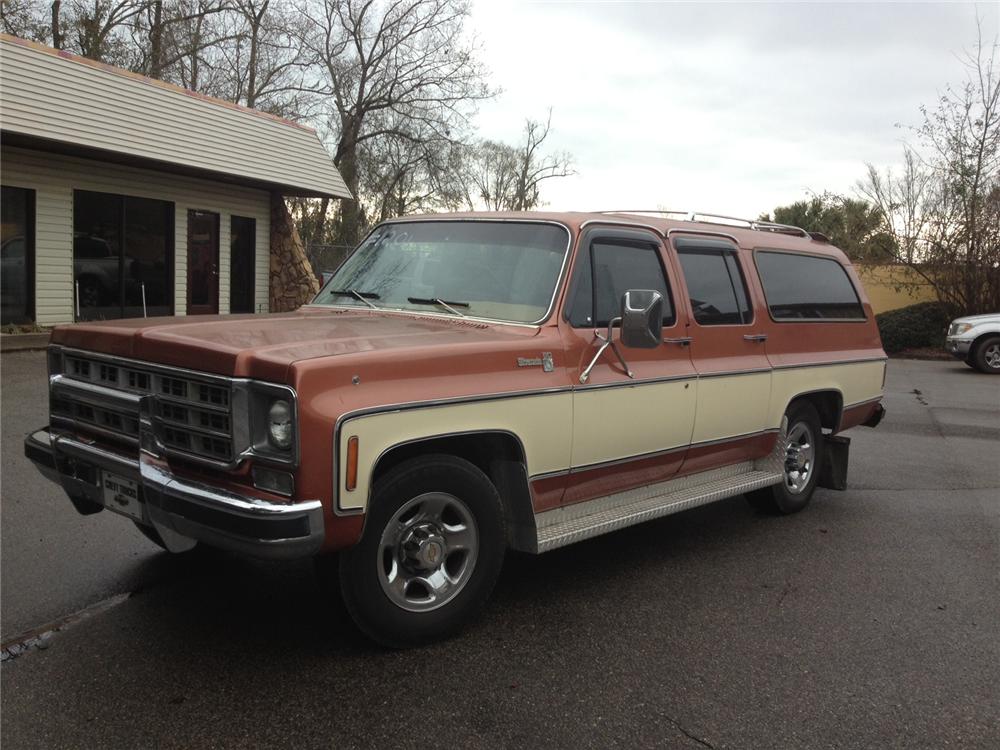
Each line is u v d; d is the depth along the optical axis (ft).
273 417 10.40
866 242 78.69
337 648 12.20
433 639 12.37
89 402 12.64
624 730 10.33
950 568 16.96
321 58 105.19
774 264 19.92
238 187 56.03
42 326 43.55
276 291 59.72
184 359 11.10
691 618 13.94
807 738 10.35
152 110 45.34
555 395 13.38
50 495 19.07
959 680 12.02
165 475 11.18
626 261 15.57
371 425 10.82
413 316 14.82
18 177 41.96
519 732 10.16
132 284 49.26
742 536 18.93
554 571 16.14
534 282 14.39
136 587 14.28
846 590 15.53
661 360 15.84
